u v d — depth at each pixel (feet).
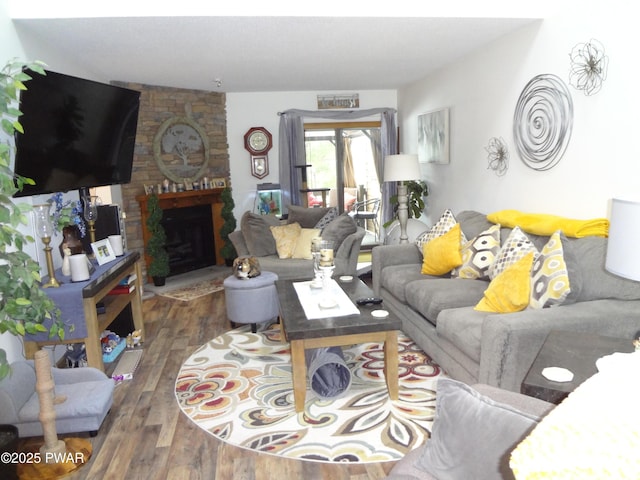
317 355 9.17
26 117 8.35
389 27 11.38
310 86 19.93
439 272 12.32
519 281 8.63
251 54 13.51
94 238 11.27
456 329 8.85
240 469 7.27
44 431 7.51
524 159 12.25
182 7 9.86
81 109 9.91
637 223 5.12
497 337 7.43
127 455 7.71
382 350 11.57
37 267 5.89
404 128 21.34
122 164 12.31
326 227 15.90
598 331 7.55
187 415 8.91
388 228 19.01
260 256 16.29
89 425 8.10
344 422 8.46
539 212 11.82
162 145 18.80
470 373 8.62
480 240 11.88
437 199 17.88
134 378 10.56
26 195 8.68
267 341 12.55
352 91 21.76
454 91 15.84
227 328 13.64
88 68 14.75
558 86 10.77
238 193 21.47
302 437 8.05
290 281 11.97
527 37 11.69
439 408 4.47
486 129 13.97
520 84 12.14
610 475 2.54
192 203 19.77
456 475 4.03
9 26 9.51
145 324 14.17
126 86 17.47
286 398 9.43
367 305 9.57
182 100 19.29
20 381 8.00
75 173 10.22
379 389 9.64
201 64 14.58
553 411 3.08
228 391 9.82
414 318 11.41
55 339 9.02
